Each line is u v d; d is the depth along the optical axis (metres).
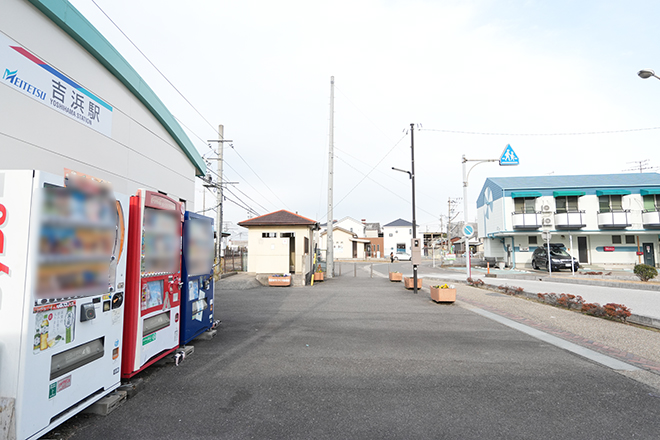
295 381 4.46
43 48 4.90
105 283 3.58
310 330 7.25
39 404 2.79
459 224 67.75
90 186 3.38
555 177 32.03
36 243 2.79
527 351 5.84
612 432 3.28
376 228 77.88
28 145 4.64
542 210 28.67
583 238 29.06
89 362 3.35
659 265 27.88
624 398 4.02
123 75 6.67
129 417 3.47
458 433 3.23
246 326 7.60
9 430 2.56
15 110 4.45
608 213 27.52
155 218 4.61
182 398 3.92
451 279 20.12
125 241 3.96
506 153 19.17
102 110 6.26
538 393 4.15
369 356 5.53
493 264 31.73
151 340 4.51
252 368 4.93
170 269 5.04
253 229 21.05
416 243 13.88
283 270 18.03
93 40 5.75
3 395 2.64
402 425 3.37
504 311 9.48
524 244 29.23
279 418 3.48
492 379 4.59
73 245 3.15
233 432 3.20
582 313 9.05
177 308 5.27
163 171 8.77
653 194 27.86
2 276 2.76
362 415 3.56
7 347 2.68
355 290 14.53
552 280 18.83
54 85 5.10
